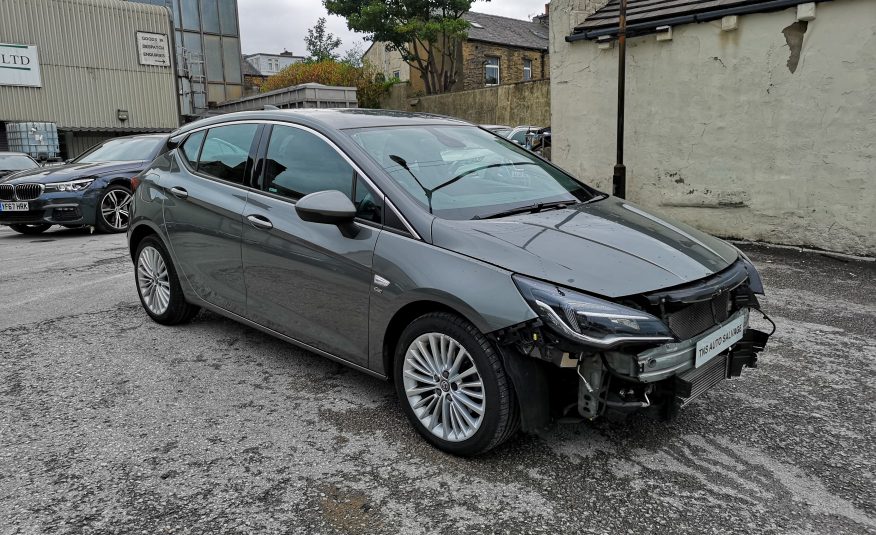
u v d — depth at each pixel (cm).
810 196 739
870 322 479
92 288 596
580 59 944
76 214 927
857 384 367
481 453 280
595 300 246
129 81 2281
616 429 314
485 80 3108
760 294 315
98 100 2216
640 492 259
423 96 2589
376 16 2650
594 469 277
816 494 259
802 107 730
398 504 251
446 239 283
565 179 393
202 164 425
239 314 394
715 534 233
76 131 2186
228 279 393
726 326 286
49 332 462
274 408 336
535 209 329
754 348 313
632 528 236
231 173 398
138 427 315
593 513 245
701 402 345
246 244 372
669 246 293
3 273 672
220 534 233
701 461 284
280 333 367
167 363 400
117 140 1098
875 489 262
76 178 932
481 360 265
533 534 233
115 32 2234
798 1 706
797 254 721
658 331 246
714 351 276
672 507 249
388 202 306
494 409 265
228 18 3095
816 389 361
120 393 355
